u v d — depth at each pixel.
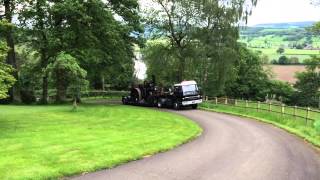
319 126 25.92
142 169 14.66
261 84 92.94
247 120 35.22
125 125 27.94
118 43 50.38
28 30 48.41
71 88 38.00
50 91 66.25
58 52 45.81
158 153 18.09
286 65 131.50
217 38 56.38
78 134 22.34
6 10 47.91
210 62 56.91
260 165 15.85
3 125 25.47
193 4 56.88
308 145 21.86
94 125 27.20
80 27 47.56
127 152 17.36
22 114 32.53
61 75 44.69
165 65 60.94
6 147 17.55
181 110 46.44
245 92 91.06
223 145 20.86
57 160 15.17
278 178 13.79
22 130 23.38
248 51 93.31
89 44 48.41
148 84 53.16
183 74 59.38
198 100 48.00
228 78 58.06
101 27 48.50
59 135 21.72
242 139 23.28
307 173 14.69
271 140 23.16
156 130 25.81
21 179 12.41
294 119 32.50
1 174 12.88
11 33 47.66
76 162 15.01
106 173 13.93
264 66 97.38
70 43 47.59
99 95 77.44
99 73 53.03
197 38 57.12
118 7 53.06
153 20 59.84
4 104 47.31
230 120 34.91
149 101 51.34
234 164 15.90
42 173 13.16
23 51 52.19
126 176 13.55
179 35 59.41
